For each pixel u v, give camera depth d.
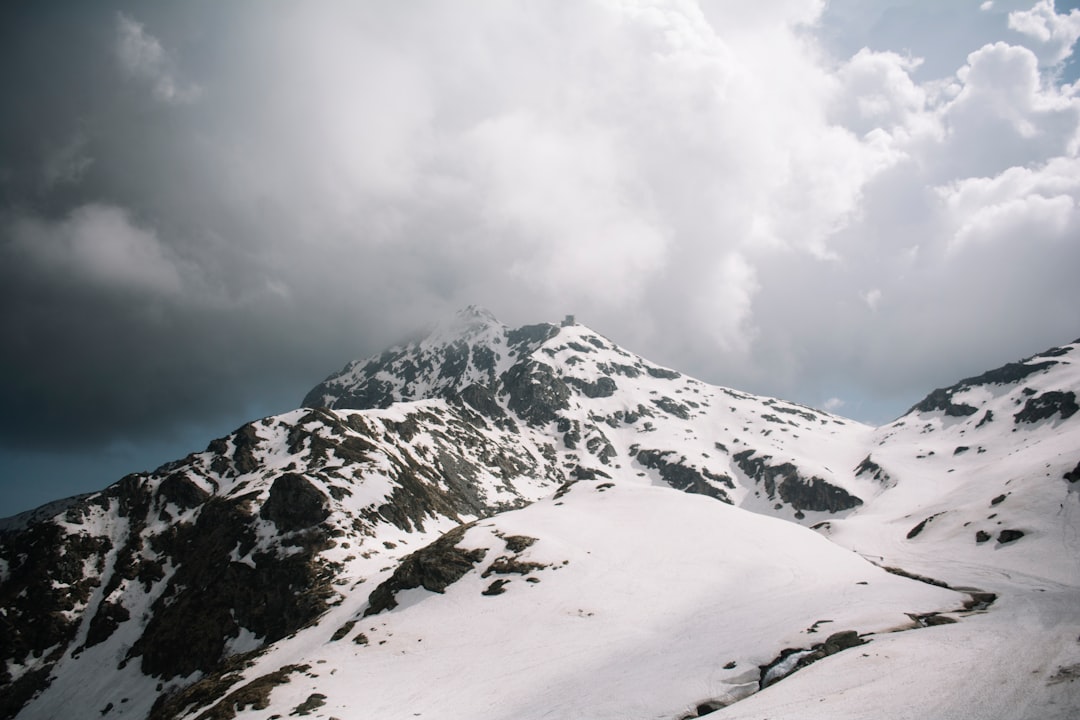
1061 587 82.38
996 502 127.12
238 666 75.25
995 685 37.03
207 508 146.25
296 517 127.56
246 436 177.00
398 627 72.88
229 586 116.38
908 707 35.62
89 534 147.00
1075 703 33.22
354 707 54.72
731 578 75.38
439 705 53.34
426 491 161.25
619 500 106.19
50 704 107.94
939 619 54.53
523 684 54.88
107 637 120.44
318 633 80.62
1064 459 128.88
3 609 126.94
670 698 44.31
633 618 66.75
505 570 81.06
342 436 170.38
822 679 41.19
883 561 117.50
